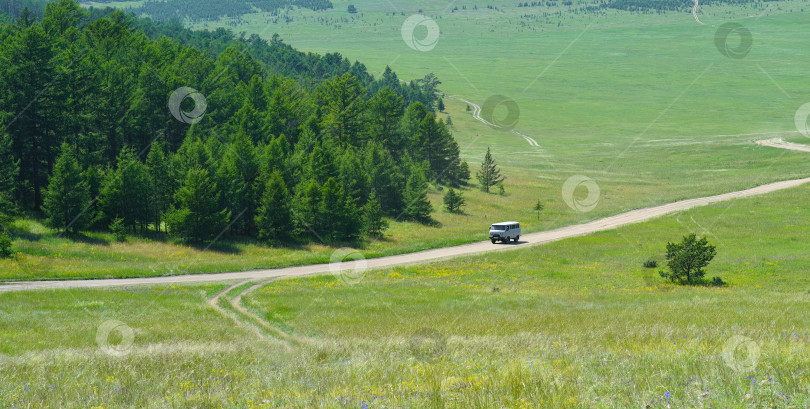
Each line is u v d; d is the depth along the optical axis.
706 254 49.84
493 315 29.59
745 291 42.19
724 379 8.16
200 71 122.19
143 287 45.09
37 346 21.09
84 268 53.00
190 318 31.95
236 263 58.72
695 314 24.81
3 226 59.41
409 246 72.31
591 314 27.09
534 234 82.25
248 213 76.56
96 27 121.56
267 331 27.02
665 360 10.15
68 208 63.38
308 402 7.94
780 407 6.83
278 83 130.62
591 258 63.16
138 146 91.81
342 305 36.47
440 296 40.75
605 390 7.92
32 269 50.91
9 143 68.44
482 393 7.70
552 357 11.60
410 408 7.41
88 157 78.25
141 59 112.25
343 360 13.16
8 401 8.71
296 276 53.06
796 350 10.93
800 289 45.12
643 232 78.81
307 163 89.19
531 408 7.11
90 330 26.62
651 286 47.94
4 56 76.31
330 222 73.69
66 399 8.92
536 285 48.66
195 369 12.31
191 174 68.31
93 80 86.81
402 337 18.97
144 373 11.88
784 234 73.31
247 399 8.48
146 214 71.00
